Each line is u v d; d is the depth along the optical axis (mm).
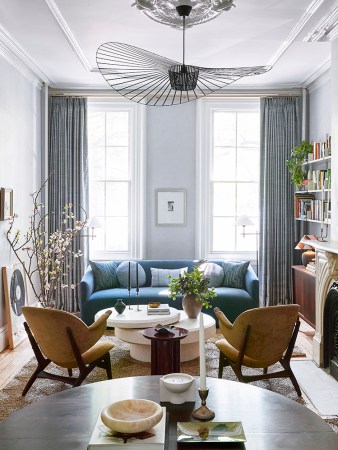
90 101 7043
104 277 6309
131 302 5848
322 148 5816
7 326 5238
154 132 7086
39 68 6141
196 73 3627
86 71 6246
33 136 6391
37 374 3783
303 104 6891
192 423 1938
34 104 6441
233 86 6914
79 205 6891
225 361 3859
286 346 3613
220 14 4344
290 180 6930
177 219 7125
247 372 4301
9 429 1938
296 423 1983
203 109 7055
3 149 5191
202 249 7133
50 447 1790
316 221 5996
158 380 2490
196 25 4613
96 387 2395
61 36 4984
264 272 6938
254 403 2191
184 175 7109
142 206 7086
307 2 4105
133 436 1766
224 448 1786
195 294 4793
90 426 1958
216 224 7203
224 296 5867
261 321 3430
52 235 6203
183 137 7090
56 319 3461
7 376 4254
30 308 3506
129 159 7145
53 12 4305
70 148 6883
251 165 7195
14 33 4891
